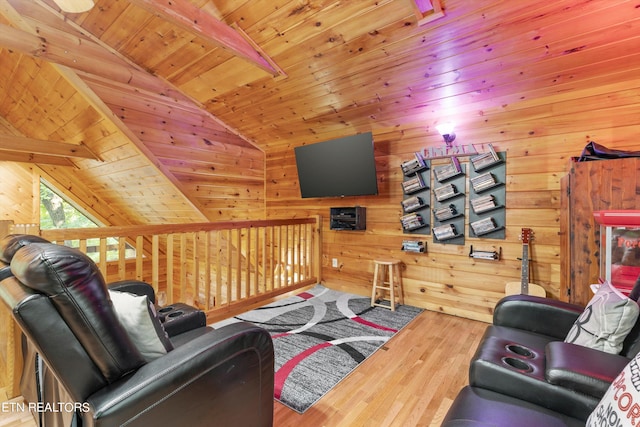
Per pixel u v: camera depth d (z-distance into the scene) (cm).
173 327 182
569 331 164
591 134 257
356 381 208
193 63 315
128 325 117
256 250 358
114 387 102
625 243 179
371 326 299
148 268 586
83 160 424
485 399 119
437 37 238
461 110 317
